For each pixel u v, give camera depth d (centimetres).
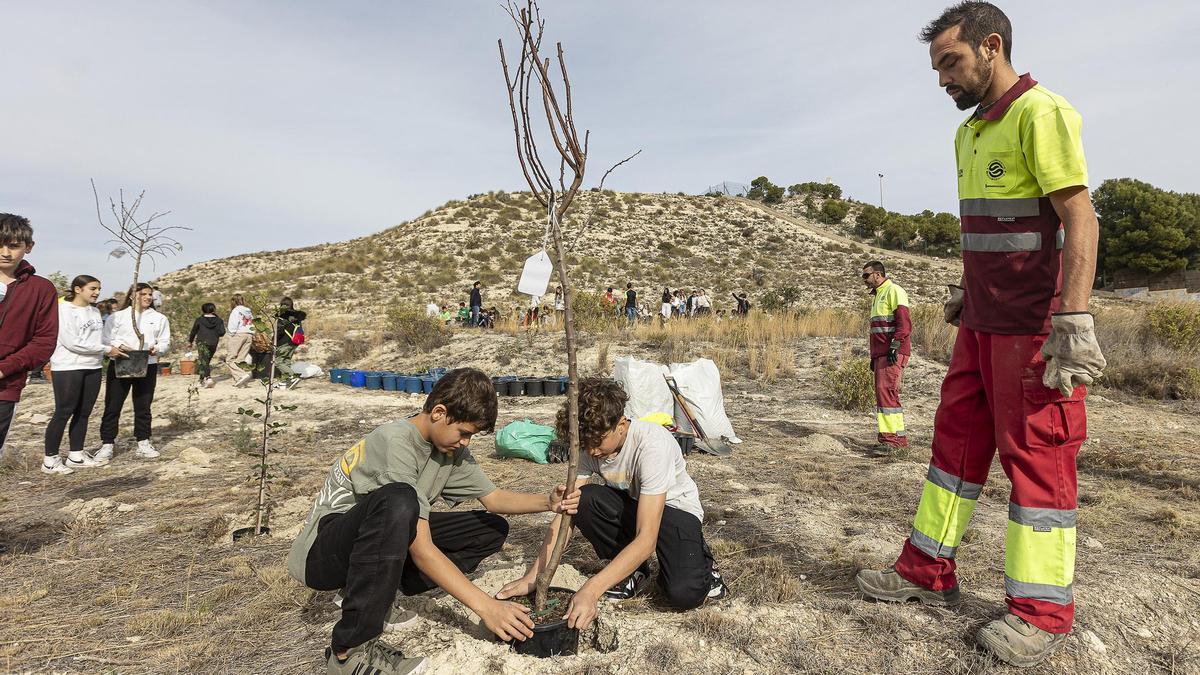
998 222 239
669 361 1257
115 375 639
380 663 224
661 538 275
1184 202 4728
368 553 210
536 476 554
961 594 287
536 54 229
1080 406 235
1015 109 232
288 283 3312
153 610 296
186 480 560
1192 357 1070
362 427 849
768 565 334
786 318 1472
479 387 230
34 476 584
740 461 614
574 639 241
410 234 4378
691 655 243
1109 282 4866
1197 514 421
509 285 3334
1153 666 239
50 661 251
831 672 232
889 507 449
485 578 316
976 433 264
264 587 319
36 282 387
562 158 237
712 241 4984
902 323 634
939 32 246
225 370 1449
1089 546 358
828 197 7531
